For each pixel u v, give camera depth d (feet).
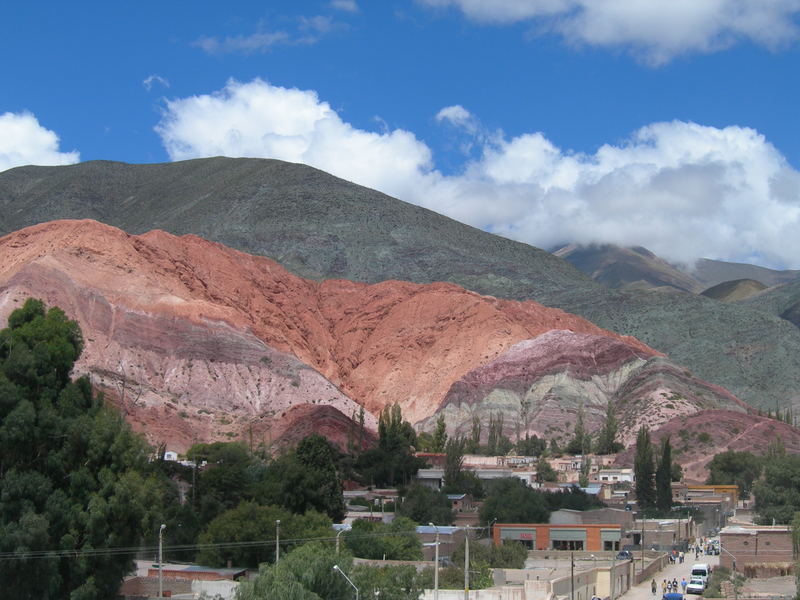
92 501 258.78
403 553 333.83
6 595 248.52
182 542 355.77
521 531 397.19
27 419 264.11
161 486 357.82
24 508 254.88
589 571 316.40
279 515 339.16
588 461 636.89
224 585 289.33
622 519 423.64
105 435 272.51
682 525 447.42
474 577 293.43
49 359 285.23
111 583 262.26
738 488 611.88
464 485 499.10
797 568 310.45
